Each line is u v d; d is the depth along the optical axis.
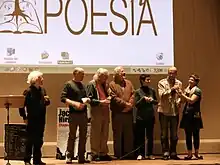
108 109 7.94
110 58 8.63
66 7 8.56
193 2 9.13
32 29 8.45
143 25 8.77
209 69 9.12
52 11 8.52
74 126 7.34
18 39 8.39
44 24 8.48
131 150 7.93
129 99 7.90
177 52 9.01
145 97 7.87
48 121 8.45
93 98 7.80
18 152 6.84
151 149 7.96
